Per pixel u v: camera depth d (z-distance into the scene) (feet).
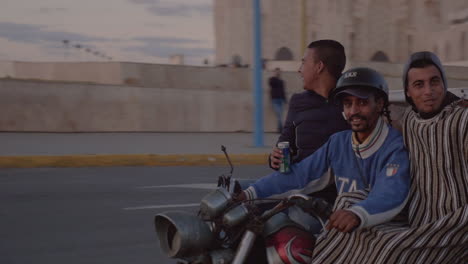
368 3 208.33
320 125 11.55
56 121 56.49
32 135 52.49
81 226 21.15
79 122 57.72
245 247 8.86
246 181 10.96
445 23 186.91
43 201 25.63
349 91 9.19
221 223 9.15
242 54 222.07
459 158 8.48
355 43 210.18
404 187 8.89
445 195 8.56
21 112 54.90
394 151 9.23
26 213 23.16
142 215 23.08
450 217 8.27
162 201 26.13
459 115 8.50
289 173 10.39
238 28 222.69
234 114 66.28
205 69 84.28
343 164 9.93
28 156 36.83
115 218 22.50
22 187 29.07
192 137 57.16
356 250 8.70
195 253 9.06
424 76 8.87
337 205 9.24
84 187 29.43
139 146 46.14
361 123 9.32
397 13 204.03
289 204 9.04
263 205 10.41
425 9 194.39
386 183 8.95
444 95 8.98
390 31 207.41
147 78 81.15
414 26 197.26
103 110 59.11
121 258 17.44
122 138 52.90
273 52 215.31
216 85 84.84
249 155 43.04
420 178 8.84
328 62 11.76
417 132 8.92
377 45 209.97
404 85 9.30
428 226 8.35
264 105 67.26
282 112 66.59
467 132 8.39
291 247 9.01
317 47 11.87
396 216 9.03
